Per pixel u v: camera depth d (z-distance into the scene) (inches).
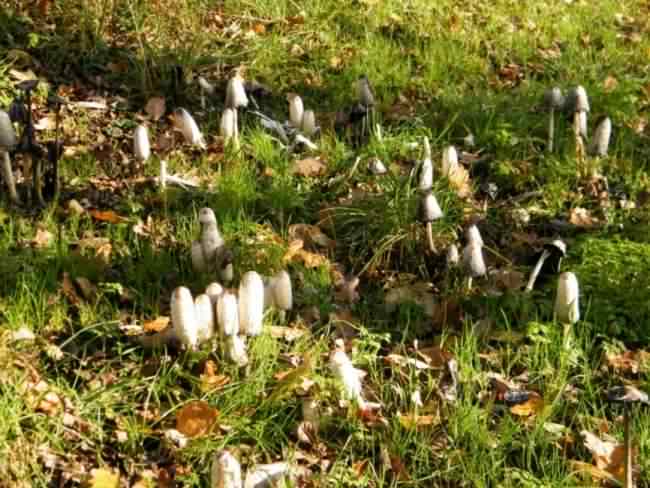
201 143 142.6
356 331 121.1
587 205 139.8
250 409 110.7
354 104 150.7
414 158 143.6
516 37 180.9
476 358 116.5
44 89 147.0
